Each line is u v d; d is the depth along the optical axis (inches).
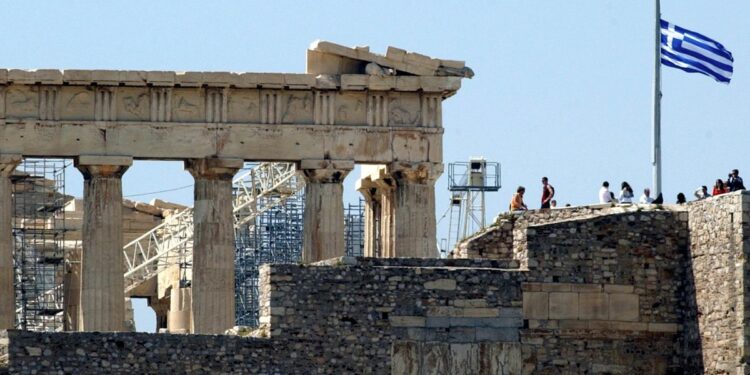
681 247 7815.0
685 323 7785.4
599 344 7765.8
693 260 7770.7
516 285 7721.5
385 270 7632.9
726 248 7637.8
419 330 7632.9
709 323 7696.9
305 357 7544.3
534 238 7760.8
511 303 7716.5
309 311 7568.9
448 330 7652.6
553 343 7736.2
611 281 7780.5
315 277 7578.7
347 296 7598.4
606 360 7765.8
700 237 7755.9
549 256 7760.8
